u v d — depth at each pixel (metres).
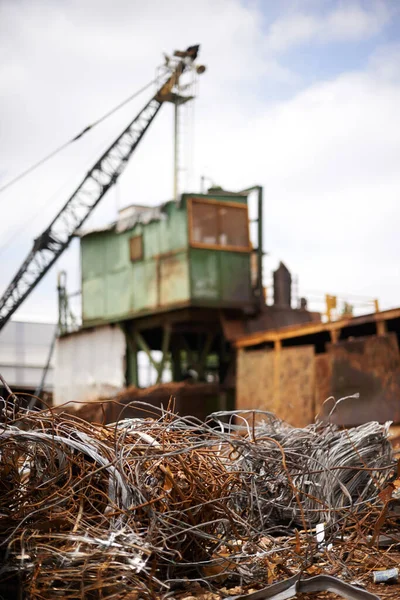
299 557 4.75
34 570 3.96
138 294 28.92
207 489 4.93
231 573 4.53
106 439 5.15
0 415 4.95
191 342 34.12
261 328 27.59
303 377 19.94
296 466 5.80
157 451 5.04
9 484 4.63
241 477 5.59
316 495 5.85
